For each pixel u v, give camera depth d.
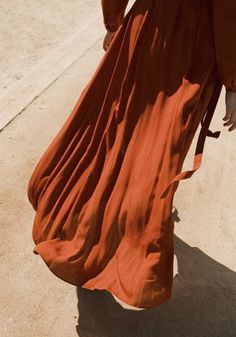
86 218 2.22
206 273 2.71
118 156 2.19
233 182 3.17
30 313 2.48
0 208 2.90
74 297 2.55
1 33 4.33
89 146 2.31
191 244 2.83
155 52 2.05
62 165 2.40
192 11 2.00
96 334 2.43
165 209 2.02
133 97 2.11
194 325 2.50
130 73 2.11
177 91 2.05
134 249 2.11
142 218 2.05
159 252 2.05
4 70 3.98
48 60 3.94
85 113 2.35
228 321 2.54
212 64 2.05
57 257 2.25
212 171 3.21
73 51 4.05
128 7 4.51
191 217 2.95
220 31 1.91
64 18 4.56
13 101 3.54
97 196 2.20
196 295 2.61
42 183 2.44
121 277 2.12
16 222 2.85
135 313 2.51
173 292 2.61
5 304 2.50
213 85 2.11
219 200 3.05
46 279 2.61
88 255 2.25
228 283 2.68
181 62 2.04
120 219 2.13
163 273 2.09
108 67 2.28
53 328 2.44
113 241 2.21
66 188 2.34
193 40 2.02
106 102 2.25
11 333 2.40
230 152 3.35
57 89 3.67
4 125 3.36
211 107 2.17
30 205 2.94
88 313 2.50
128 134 2.16
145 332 2.45
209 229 2.91
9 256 2.69
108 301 2.54
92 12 4.65
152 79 2.08
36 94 3.61
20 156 3.20
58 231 2.34
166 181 2.03
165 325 2.48
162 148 2.05
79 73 3.83
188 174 1.95
